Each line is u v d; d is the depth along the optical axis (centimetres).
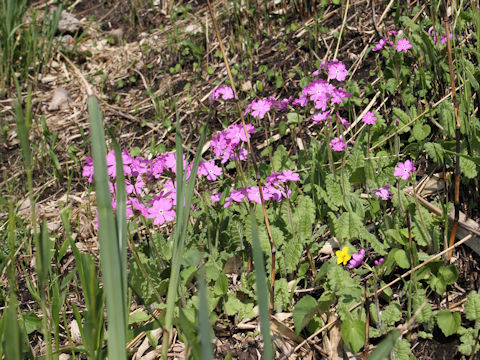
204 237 125
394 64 141
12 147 165
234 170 145
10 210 100
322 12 168
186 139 158
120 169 102
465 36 143
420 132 131
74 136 166
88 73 193
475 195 123
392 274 119
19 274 134
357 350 110
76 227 142
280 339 116
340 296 114
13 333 93
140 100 172
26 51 192
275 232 121
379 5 162
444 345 111
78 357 119
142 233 136
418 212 117
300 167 136
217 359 115
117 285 98
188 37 188
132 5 216
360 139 136
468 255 119
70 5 239
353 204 126
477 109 131
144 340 118
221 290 116
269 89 160
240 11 186
